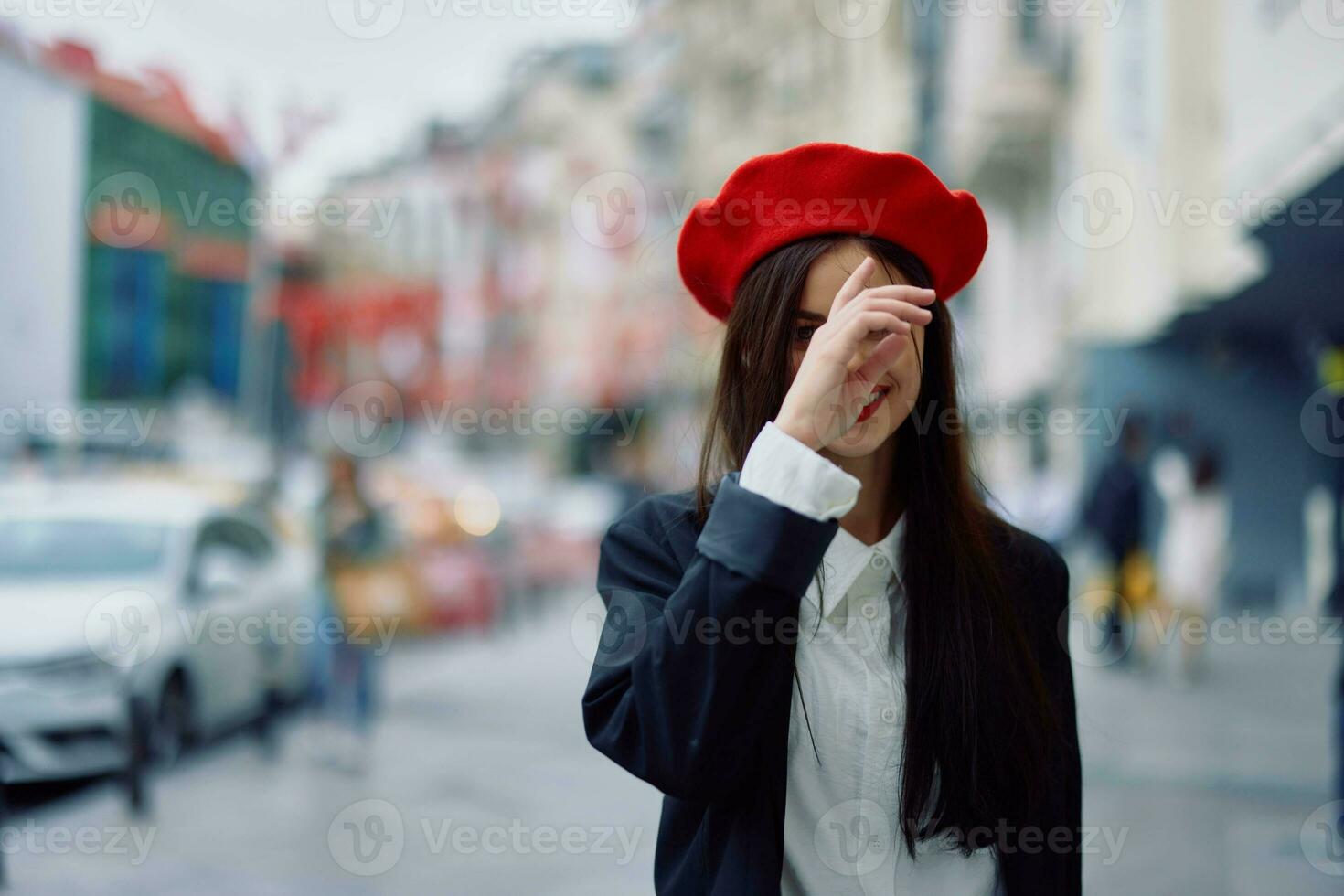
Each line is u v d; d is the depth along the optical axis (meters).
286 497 11.48
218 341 14.92
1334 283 8.84
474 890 3.85
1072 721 1.40
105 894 3.79
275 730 5.91
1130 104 11.03
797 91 19.50
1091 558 8.66
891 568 1.30
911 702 1.25
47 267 11.30
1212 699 7.17
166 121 11.84
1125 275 12.08
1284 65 6.70
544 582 13.21
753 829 1.18
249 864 4.13
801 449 1.13
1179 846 4.18
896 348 1.15
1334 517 4.48
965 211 1.34
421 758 5.81
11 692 4.81
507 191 24.91
